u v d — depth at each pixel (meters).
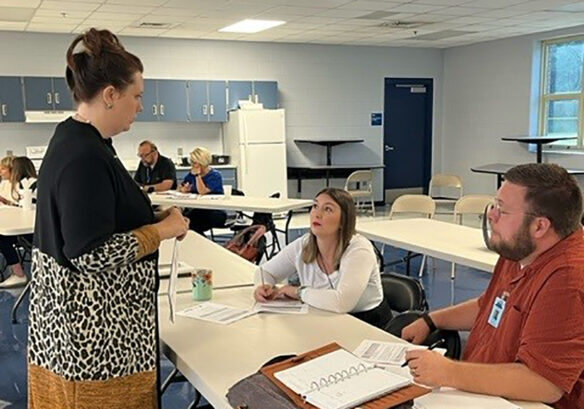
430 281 5.44
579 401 1.32
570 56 8.73
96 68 1.42
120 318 1.48
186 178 6.85
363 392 1.30
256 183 8.88
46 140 8.50
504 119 9.70
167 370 3.35
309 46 9.73
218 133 9.48
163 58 8.90
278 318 2.04
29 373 1.58
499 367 1.36
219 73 9.23
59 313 1.45
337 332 1.89
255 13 6.99
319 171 9.75
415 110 10.74
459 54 10.47
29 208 5.07
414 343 1.87
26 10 6.56
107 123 1.46
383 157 10.59
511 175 1.44
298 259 2.42
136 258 1.47
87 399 1.46
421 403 1.33
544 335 1.31
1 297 4.88
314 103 9.90
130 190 1.49
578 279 1.31
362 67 10.16
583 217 1.52
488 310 1.59
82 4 6.29
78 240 1.36
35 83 8.04
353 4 6.59
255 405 1.31
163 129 9.12
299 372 1.40
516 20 7.79
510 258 1.44
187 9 6.66
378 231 4.06
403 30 8.51
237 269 2.80
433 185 7.66
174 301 2.05
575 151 8.66
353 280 2.19
